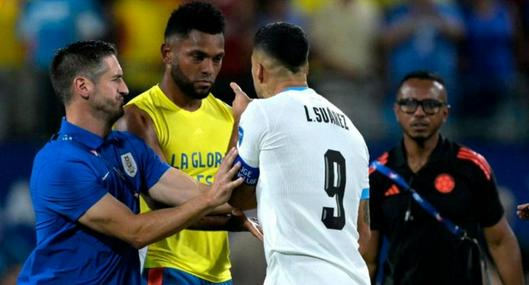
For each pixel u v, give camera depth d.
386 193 25.56
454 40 45.09
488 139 43.22
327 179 20.09
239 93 21.92
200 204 20.09
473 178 25.16
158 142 23.02
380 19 46.78
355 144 20.70
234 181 20.22
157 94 23.39
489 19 45.53
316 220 19.95
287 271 19.84
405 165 25.53
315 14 45.72
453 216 25.11
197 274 23.52
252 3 44.91
